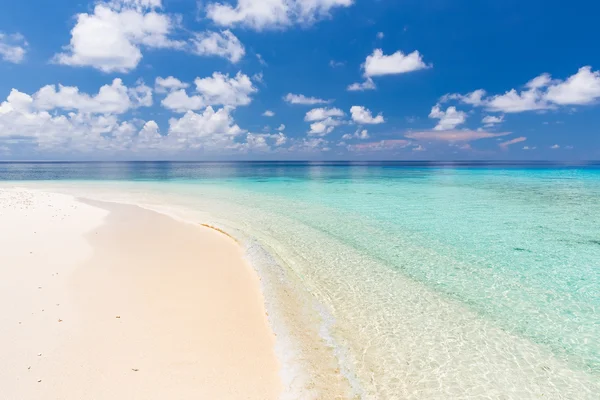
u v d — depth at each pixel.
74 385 4.84
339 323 7.32
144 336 6.22
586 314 7.74
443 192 29.80
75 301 7.39
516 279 9.68
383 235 14.26
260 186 37.12
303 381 5.39
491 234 14.41
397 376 5.68
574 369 5.91
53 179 52.25
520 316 7.66
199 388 5.00
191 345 6.07
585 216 18.17
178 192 30.52
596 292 8.84
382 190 31.86
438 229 15.24
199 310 7.39
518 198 25.44
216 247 12.23
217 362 5.66
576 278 9.73
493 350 6.43
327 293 8.76
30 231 13.23
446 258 11.40
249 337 6.50
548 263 10.94
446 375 5.73
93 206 21.20
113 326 6.46
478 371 5.84
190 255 11.20
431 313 7.78
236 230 14.83
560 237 13.93
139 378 5.09
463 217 17.94
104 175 65.69
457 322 7.40
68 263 9.70
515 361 6.12
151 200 24.73
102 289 8.09
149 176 60.66
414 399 5.16
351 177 55.56
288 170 93.50
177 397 4.77
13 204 19.95
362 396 5.19
